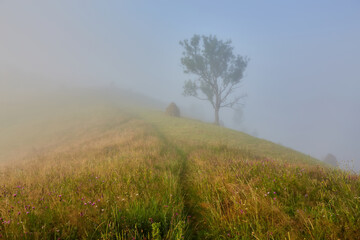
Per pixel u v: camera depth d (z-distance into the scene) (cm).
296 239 229
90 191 413
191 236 293
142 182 476
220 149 1049
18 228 254
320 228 233
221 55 3250
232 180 441
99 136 1764
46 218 289
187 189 498
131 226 279
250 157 906
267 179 407
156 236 257
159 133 1809
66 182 499
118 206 324
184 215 344
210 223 307
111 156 928
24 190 448
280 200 327
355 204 267
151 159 793
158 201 360
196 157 829
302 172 454
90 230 265
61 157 1089
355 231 222
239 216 295
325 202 307
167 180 497
